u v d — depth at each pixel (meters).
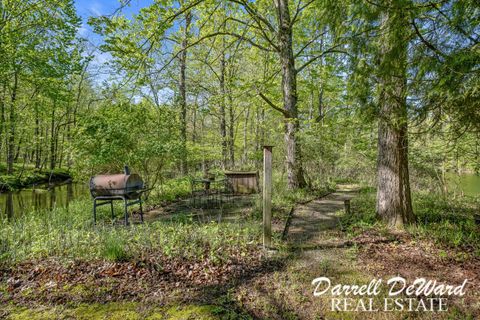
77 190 14.56
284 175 12.56
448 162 8.88
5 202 11.02
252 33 12.44
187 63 15.21
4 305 2.99
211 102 10.59
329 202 8.62
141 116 8.99
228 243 4.55
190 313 2.86
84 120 8.62
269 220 4.48
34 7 11.44
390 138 5.29
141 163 8.84
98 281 3.43
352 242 4.70
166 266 3.78
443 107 3.37
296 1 11.03
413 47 3.30
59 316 2.81
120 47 7.54
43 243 4.41
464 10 2.80
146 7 7.37
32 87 13.55
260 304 3.02
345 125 9.23
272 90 12.30
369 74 3.83
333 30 4.28
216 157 15.23
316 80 13.58
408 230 4.98
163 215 7.21
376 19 3.57
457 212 6.18
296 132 9.90
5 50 10.76
